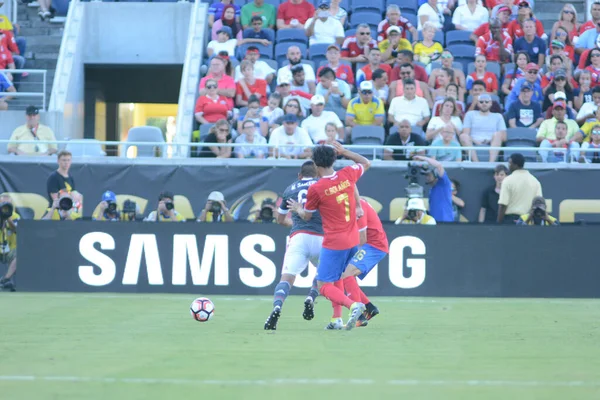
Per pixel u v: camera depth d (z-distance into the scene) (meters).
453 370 17.38
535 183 40.72
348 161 43.72
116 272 38.66
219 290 38.38
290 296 37.81
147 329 24.89
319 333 24.00
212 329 24.94
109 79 65.25
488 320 28.42
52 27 59.97
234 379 16.11
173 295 37.66
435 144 44.97
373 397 14.30
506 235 38.38
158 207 40.56
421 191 40.09
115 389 15.02
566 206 42.72
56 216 40.62
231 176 42.78
